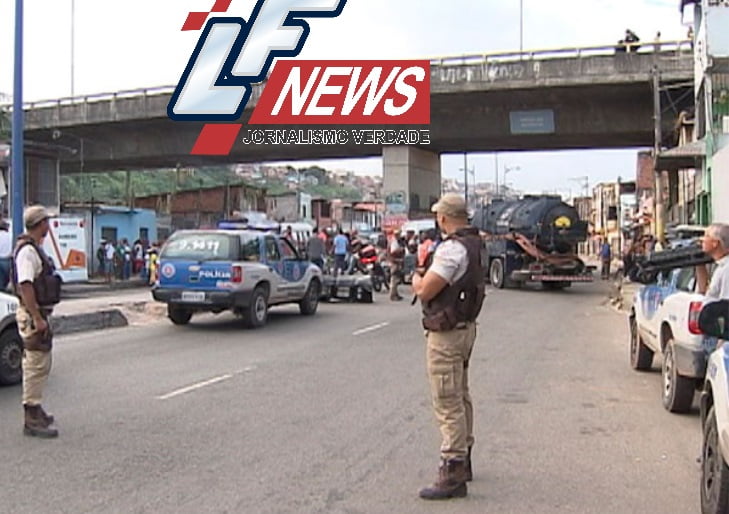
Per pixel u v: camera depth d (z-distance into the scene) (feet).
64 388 32.01
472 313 18.88
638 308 36.11
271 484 19.81
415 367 37.78
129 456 22.21
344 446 23.49
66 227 92.07
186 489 19.36
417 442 23.98
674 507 18.48
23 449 22.80
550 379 35.22
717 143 79.25
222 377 34.83
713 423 17.06
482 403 30.12
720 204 67.00
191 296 51.21
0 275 39.14
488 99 122.93
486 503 18.57
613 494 19.39
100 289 100.94
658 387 33.40
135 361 39.17
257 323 53.21
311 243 78.48
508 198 104.47
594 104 123.24
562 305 75.31
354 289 75.20
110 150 153.48
